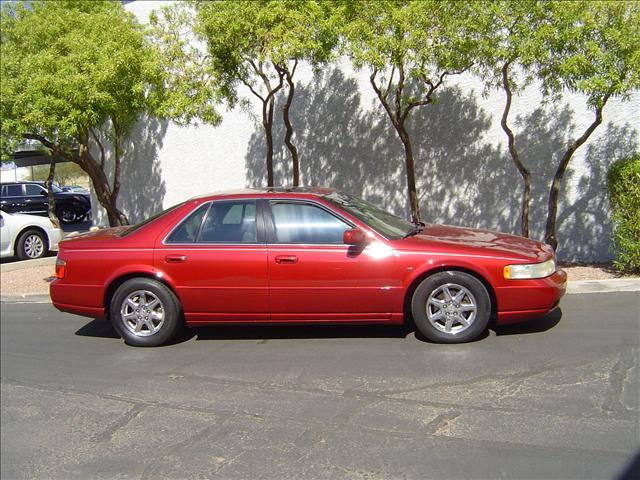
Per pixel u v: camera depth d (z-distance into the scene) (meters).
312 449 4.03
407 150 9.87
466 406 4.52
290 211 6.18
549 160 10.14
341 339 6.30
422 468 3.71
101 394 5.22
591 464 3.67
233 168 12.66
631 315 6.64
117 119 10.11
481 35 7.71
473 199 10.70
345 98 11.40
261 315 6.11
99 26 9.39
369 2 8.05
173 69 9.18
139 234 6.36
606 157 9.83
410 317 6.09
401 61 8.06
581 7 7.37
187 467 3.93
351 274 5.91
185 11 9.75
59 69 8.72
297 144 11.86
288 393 4.96
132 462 4.06
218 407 4.79
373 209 6.80
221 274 6.07
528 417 4.30
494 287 5.76
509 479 3.55
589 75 7.48
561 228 10.16
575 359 5.37
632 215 8.14
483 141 10.54
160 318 6.32
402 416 4.42
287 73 9.77
